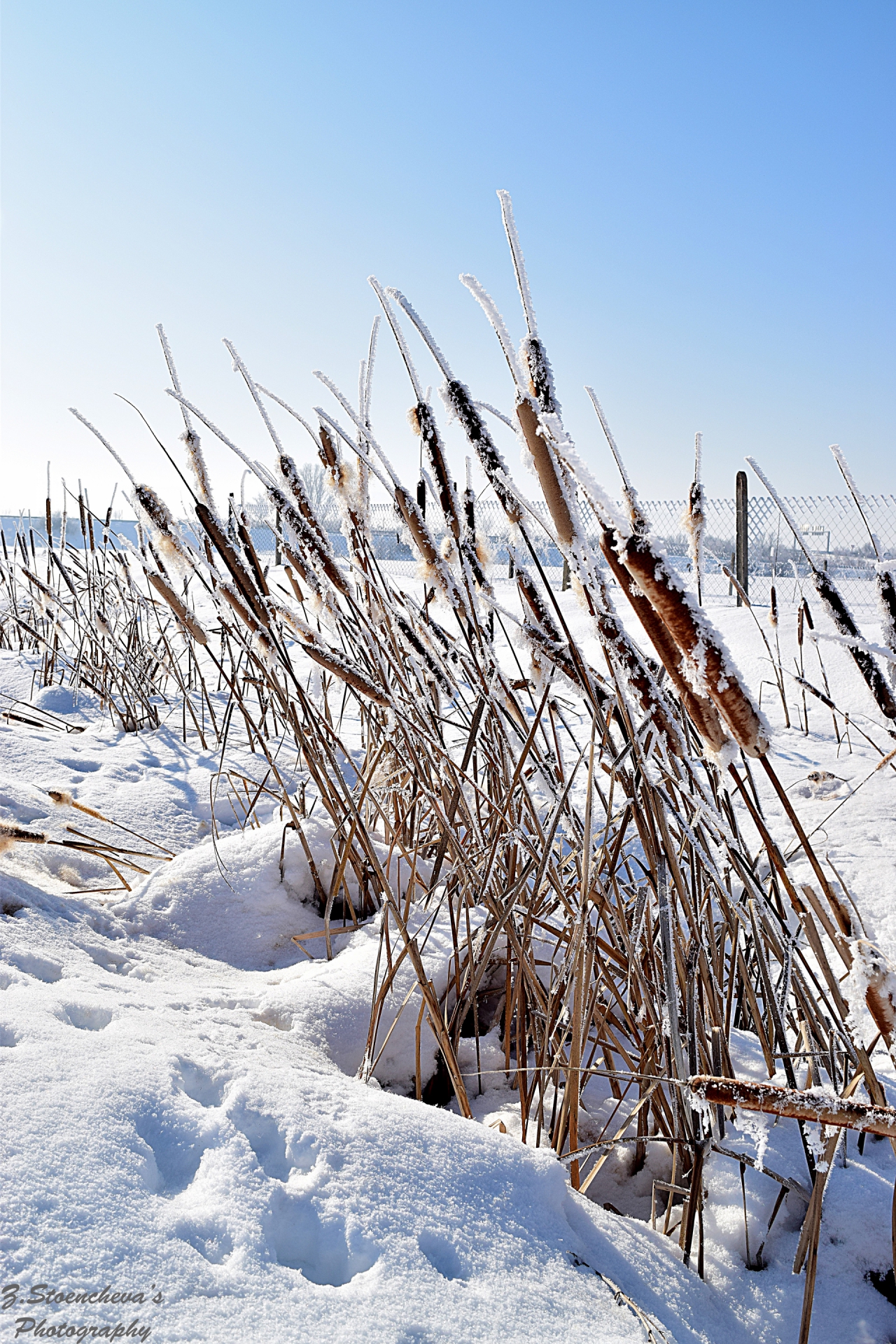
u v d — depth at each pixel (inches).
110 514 194.7
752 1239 50.9
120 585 195.5
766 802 144.1
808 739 191.9
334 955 85.4
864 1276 49.2
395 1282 37.9
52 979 61.8
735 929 61.6
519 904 75.8
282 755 148.9
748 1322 46.0
